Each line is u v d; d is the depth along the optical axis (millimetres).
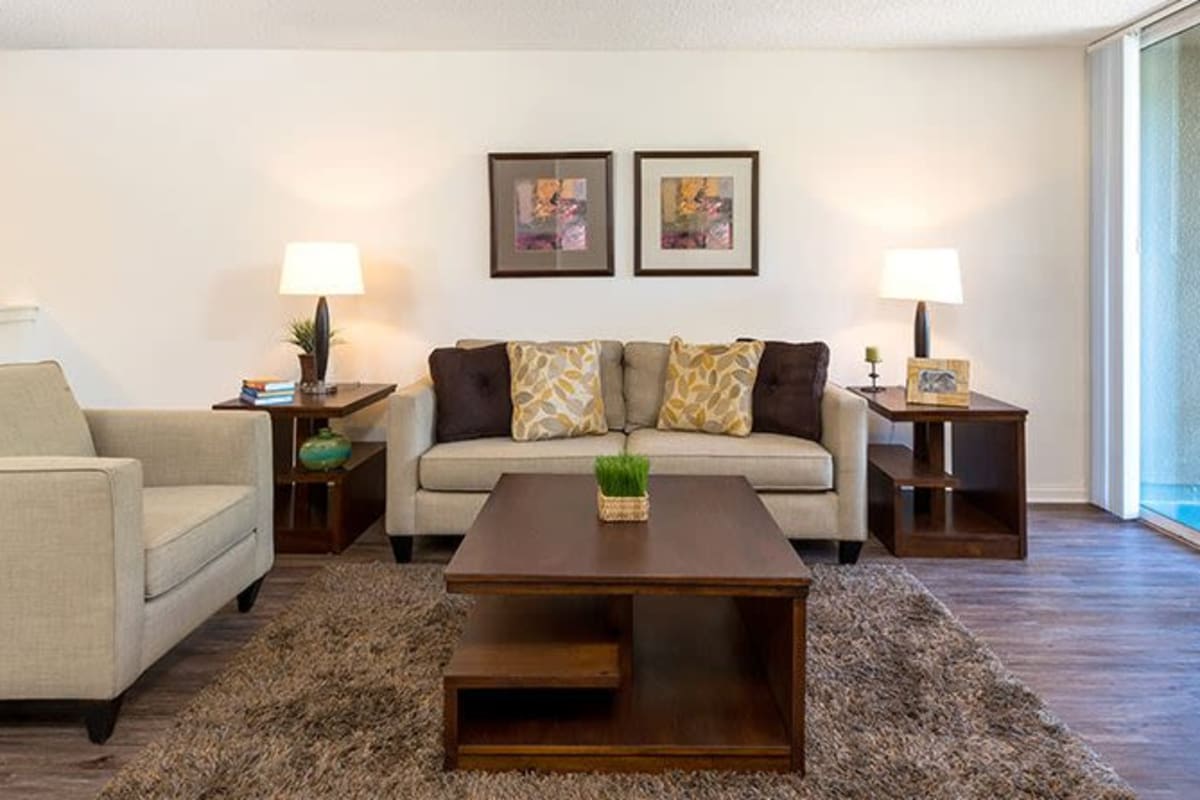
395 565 3238
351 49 4055
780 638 1891
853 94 4082
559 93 4090
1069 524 3812
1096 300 4066
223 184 4145
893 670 2271
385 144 4117
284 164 4133
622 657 1889
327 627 2590
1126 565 3238
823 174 4113
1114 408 3938
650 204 4121
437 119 4109
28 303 4191
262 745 1902
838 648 2412
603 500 2207
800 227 4133
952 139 4102
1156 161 3779
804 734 1826
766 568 1818
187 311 4207
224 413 2775
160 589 2127
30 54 4090
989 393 4191
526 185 4121
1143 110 3830
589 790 1729
